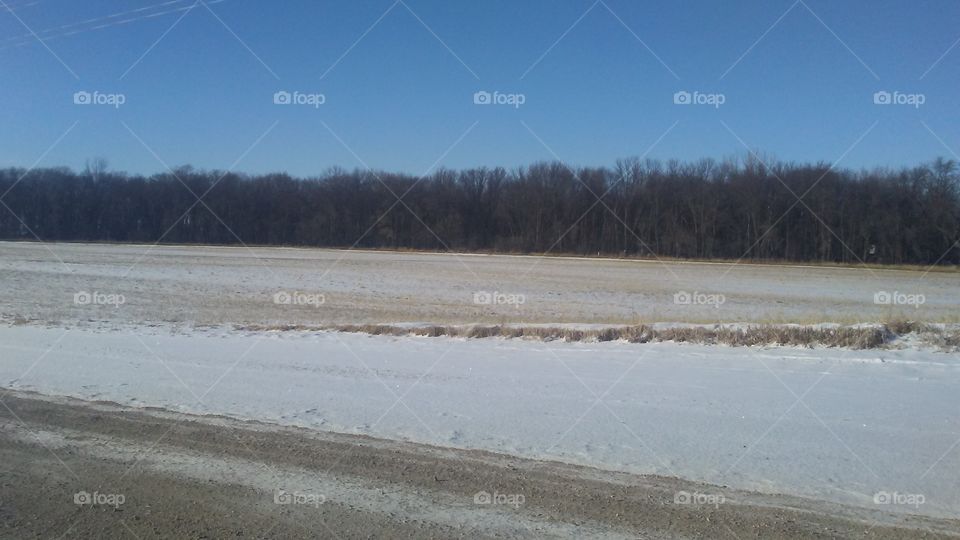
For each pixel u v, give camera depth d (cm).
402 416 921
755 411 941
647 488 661
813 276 4369
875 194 5441
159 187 7662
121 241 7650
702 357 1335
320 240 7269
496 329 1638
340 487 664
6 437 832
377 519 591
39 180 7638
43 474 705
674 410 948
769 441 809
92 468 722
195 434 838
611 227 6156
